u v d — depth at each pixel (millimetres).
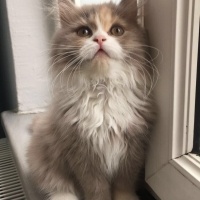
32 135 959
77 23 700
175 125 573
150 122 659
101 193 720
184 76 547
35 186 816
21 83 1295
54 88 738
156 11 598
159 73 615
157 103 638
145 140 675
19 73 1281
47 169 785
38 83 1305
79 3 917
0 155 1167
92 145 664
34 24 1240
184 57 541
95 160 683
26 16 1227
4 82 1583
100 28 668
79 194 771
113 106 655
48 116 789
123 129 656
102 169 700
